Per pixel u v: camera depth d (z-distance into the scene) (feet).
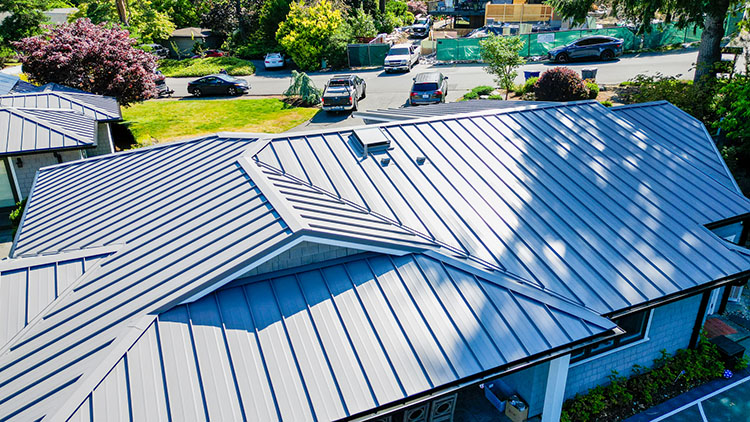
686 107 72.08
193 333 23.07
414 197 32.65
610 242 30.53
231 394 20.94
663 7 77.71
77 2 218.38
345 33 141.59
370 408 20.80
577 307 25.91
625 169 37.65
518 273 27.86
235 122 94.12
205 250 26.71
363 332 23.88
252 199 29.76
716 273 28.89
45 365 21.79
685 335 35.37
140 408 19.93
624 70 107.55
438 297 25.82
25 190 57.67
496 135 40.14
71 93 73.00
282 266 26.78
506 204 32.86
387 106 97.04
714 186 36.76
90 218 32.91
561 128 42.16
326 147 36.99
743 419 31.32
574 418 31.45
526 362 23.40
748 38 75.10
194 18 195.00
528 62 125.90
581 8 84.28
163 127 92.63
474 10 172.55
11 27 142.20
